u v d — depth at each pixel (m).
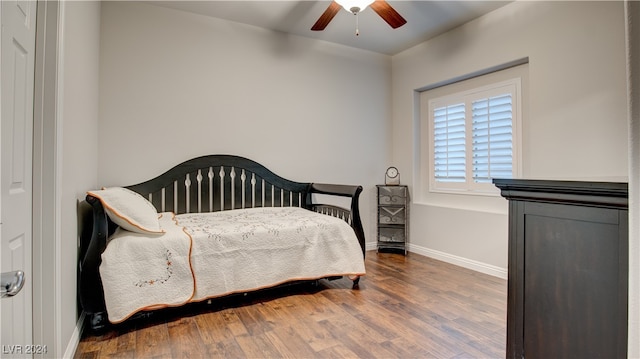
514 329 0.98
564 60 2.60
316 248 2.62
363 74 4.12
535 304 0.93
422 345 1.82
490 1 2.95
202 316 2.19
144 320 2.12
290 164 3.66
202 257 2.20
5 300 1.06
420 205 3.91
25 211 1.26
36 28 1.36
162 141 3.04
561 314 0.87
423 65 3.87
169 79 3.08
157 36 3.03
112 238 2.05
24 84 1.24
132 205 2.11
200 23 3.21
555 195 0.88
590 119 2.44
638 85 0.52
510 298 0.99
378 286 2.79
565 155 2.58
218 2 3.00
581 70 2.50
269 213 3.11
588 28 2.47
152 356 1.71
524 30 2.87
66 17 1.59
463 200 3.56
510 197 0.99
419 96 4.08
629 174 0.54
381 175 4.23
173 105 3.09
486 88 3.35
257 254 2.39
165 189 3.04
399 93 4.21
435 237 3.72
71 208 1.74
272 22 3.38
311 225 2.64
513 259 0.98
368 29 3.54
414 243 3.98
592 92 2.44
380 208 4.08
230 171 3.31
